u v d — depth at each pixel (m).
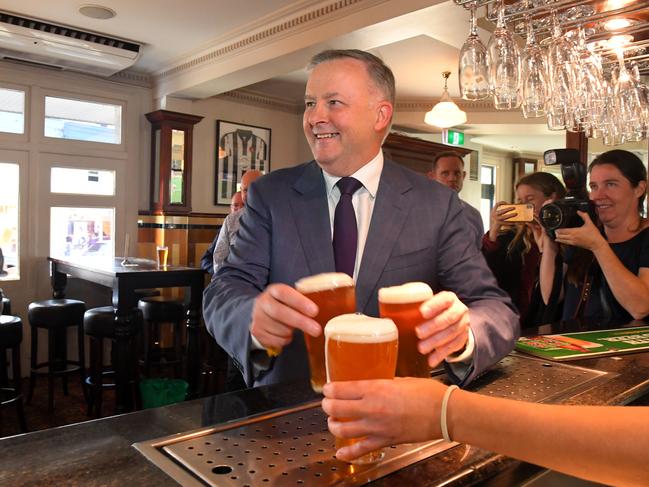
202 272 3.71
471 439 0.63
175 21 3.82
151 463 0.72
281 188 1.43
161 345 4.93
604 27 1.83
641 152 4.67
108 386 3.63
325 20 3.40
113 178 5.02
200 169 5.47
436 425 0.65
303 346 1.31
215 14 3.68
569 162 1.84
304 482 0.67
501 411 0.62
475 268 1.35
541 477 0.85
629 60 2.07
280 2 3.48
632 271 1.89
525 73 1.84
